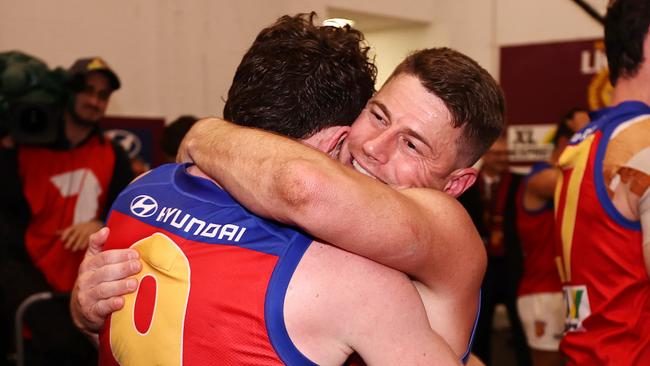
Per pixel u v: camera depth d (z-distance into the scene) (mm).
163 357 875
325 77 957
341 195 789
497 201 3605
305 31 983
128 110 3967
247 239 863
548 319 3229
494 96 1003
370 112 1001
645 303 1437
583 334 1531
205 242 885
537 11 5254
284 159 829
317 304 814
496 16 5402
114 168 2904
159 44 4090
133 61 3984
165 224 941
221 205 917
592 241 1490
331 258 831
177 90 4164
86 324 1034
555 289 3227
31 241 2670
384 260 819
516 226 3309
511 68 5344
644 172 1396
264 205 833
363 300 816
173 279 887
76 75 2723
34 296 2320
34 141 2621
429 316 898
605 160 1462
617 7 1510
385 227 799
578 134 1588
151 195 1015
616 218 1441
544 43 5219
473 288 916
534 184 3172
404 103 975
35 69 2627
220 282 850
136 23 3990
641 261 1428
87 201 2803
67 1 3713
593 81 5066
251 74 972
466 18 5508
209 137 971
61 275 2693
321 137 975
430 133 965
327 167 813
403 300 830
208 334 845
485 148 1024
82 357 2512
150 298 908
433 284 884
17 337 2312
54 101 2646
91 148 2838
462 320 914
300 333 817
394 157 984
